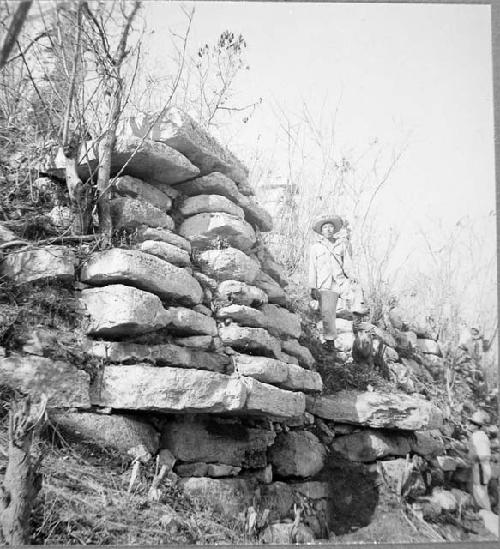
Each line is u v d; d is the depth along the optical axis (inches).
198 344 135.1
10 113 150.6
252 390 133.2
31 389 114.6
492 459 180.5
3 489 100.7
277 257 190.7
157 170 146.3
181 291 134.0
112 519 113.2
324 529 150.9
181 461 131.6
